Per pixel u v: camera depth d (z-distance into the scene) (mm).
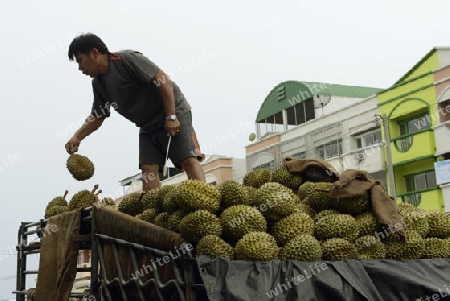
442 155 19406
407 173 21078
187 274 3029
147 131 5117
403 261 3289
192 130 5051
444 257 3713
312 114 26312
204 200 3570
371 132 21641
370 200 3744
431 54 19750
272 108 28234
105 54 4648
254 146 27531
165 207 3936
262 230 3471
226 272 2871
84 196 5027
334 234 3529
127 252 3635
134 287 3572
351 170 3873
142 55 4605
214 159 29359
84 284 6664
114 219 3762
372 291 2949
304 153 23953
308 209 4000
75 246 4117
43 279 4195
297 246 3219
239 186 3768
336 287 2857
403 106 20281
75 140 5352
